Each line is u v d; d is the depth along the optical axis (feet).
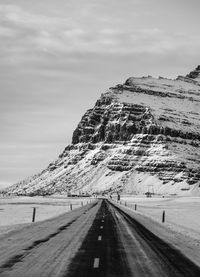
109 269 47.98
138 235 88.28
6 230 94.68
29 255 57.00
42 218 161.27
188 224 133.08
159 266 50.44
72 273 45.19
